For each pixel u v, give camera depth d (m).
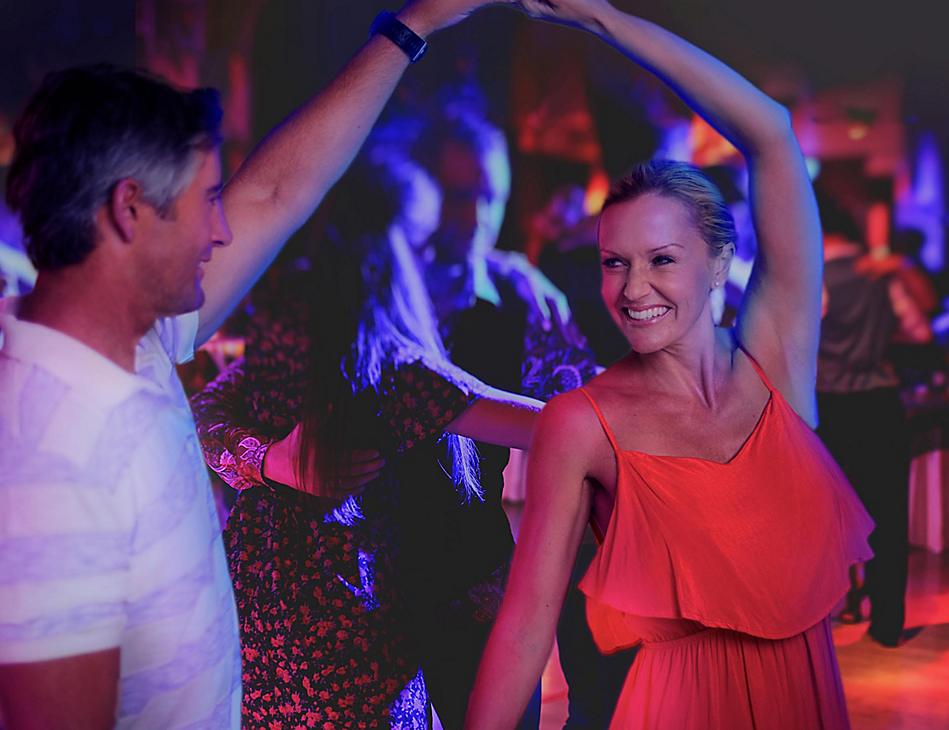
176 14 8.09
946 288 7.70
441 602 2.23
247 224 1.60
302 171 1.64
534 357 3.03
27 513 1.08
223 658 1.30
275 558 2.21
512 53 8.17
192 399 2.35
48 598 1.08
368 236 2.24
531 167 8.27
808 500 1.66
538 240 7.89
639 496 1.65
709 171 7.45
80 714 1.10
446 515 2.24
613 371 1.75
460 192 4.20
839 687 1.71
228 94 8.09
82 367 1.14
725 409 1.70
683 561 1.62
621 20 1.65
